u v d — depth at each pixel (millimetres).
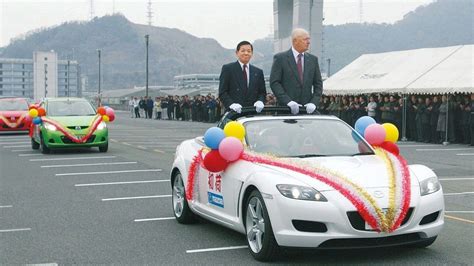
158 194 10914
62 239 7477
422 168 6754
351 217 5855
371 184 6055
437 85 22359
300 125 7488
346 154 7078
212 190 7441
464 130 22047
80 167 15180
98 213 9172
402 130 24469
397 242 6055
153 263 6340
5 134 29500
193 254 6695
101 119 19219
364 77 26859
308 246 5926
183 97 48969
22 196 10828
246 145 7160
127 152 19328
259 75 9414
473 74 22000
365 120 8391
